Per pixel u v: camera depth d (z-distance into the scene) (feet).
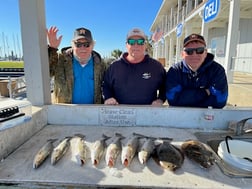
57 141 4.56
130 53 7.03
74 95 7.26
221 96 6.45
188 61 6.42
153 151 4.05
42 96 5.70
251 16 28.32
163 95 7.46
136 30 6.98
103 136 4.86
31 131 4.89
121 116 5.58
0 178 3.30
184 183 3.22
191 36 6.43
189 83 6.64
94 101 7.35
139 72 7.09
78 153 3.89
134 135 4.93
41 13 5.50
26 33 5.38
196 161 3.73
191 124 5.54
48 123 5.71
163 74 7.42
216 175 3.44
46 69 5.83
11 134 4.13
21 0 5.17
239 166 3.68
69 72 7.16
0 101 4.42
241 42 31.63
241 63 31.78
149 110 5.54
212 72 6.46
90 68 7.27
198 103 6.67
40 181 3.24
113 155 3.82
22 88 20.56
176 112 5.51
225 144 4.37
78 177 3.33
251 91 16.16
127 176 3.37
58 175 3.38
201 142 4.59
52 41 7.16
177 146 4.40
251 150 4.45
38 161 3.63
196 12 27.27
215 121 5.48
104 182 3.21
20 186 3.22
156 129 5.41
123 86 7.19
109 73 7.31
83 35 6.93
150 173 3.46
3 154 3.90
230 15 19.10
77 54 7.02
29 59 5.52
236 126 5.16
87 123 5.66
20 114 4.34
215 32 38.75
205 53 6.40
